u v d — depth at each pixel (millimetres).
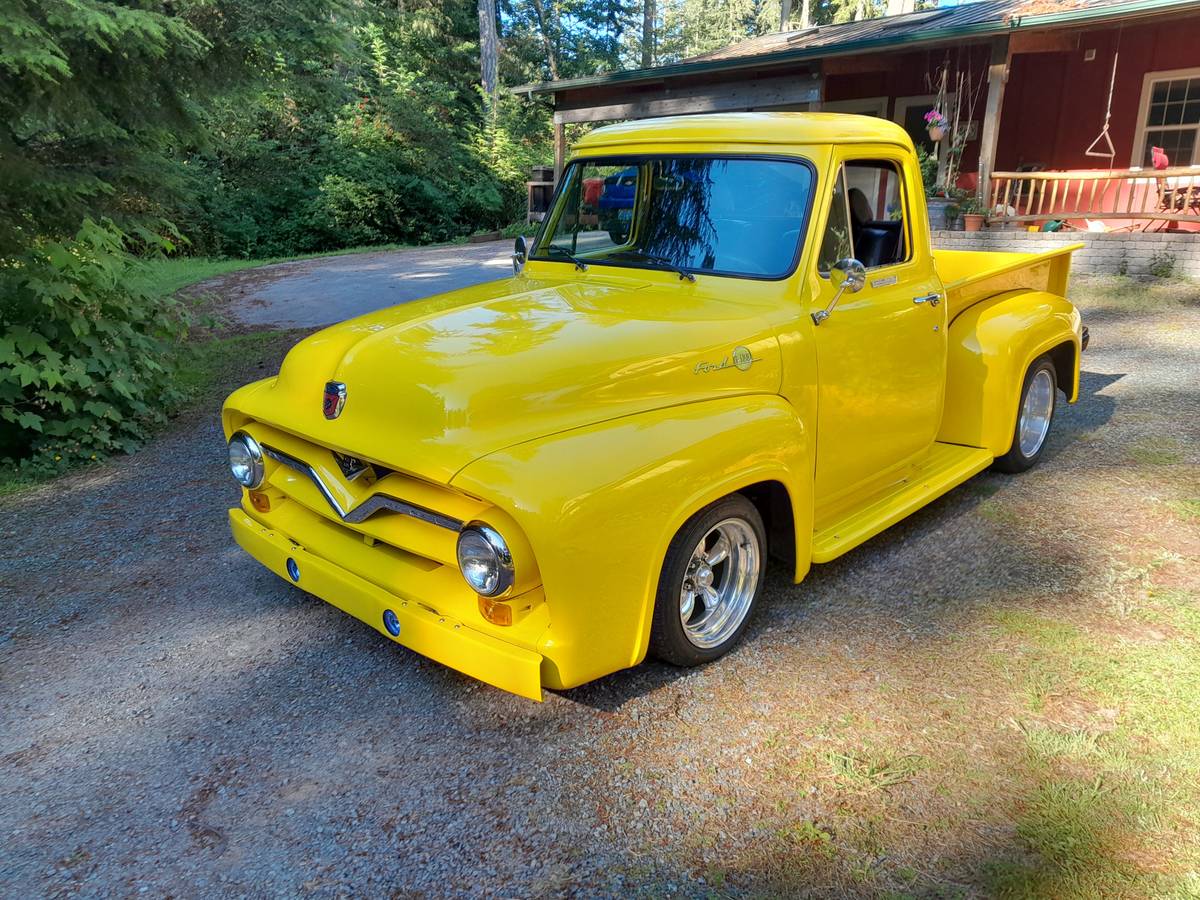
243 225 22875
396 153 26172
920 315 4145
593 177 4105
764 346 3338
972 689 3156
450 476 2586
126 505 5137
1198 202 12430
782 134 3631
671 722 3010
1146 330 8805
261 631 3686
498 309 3406
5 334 5805
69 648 3564
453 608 2824
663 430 2900
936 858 2406
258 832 2553
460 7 34438
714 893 2309
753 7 55312
